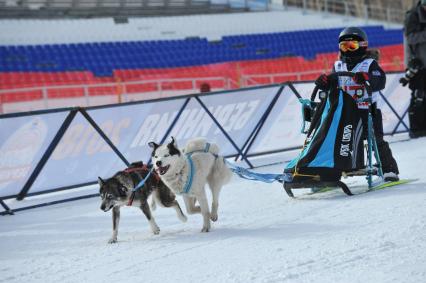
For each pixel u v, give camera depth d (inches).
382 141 389.7
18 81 1114.7
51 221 391.5
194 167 320.5
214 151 341.1
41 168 444.8
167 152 314.0
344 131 355.9
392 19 1909.4
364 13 1829.5
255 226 320.5
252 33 1518.2
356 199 353.4
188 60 1331.2
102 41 1358.3
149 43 1369.3
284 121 583.5
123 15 1539.1
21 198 445.4
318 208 343.6
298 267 236.2
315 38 1531.7
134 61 1284.4
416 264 228.1
